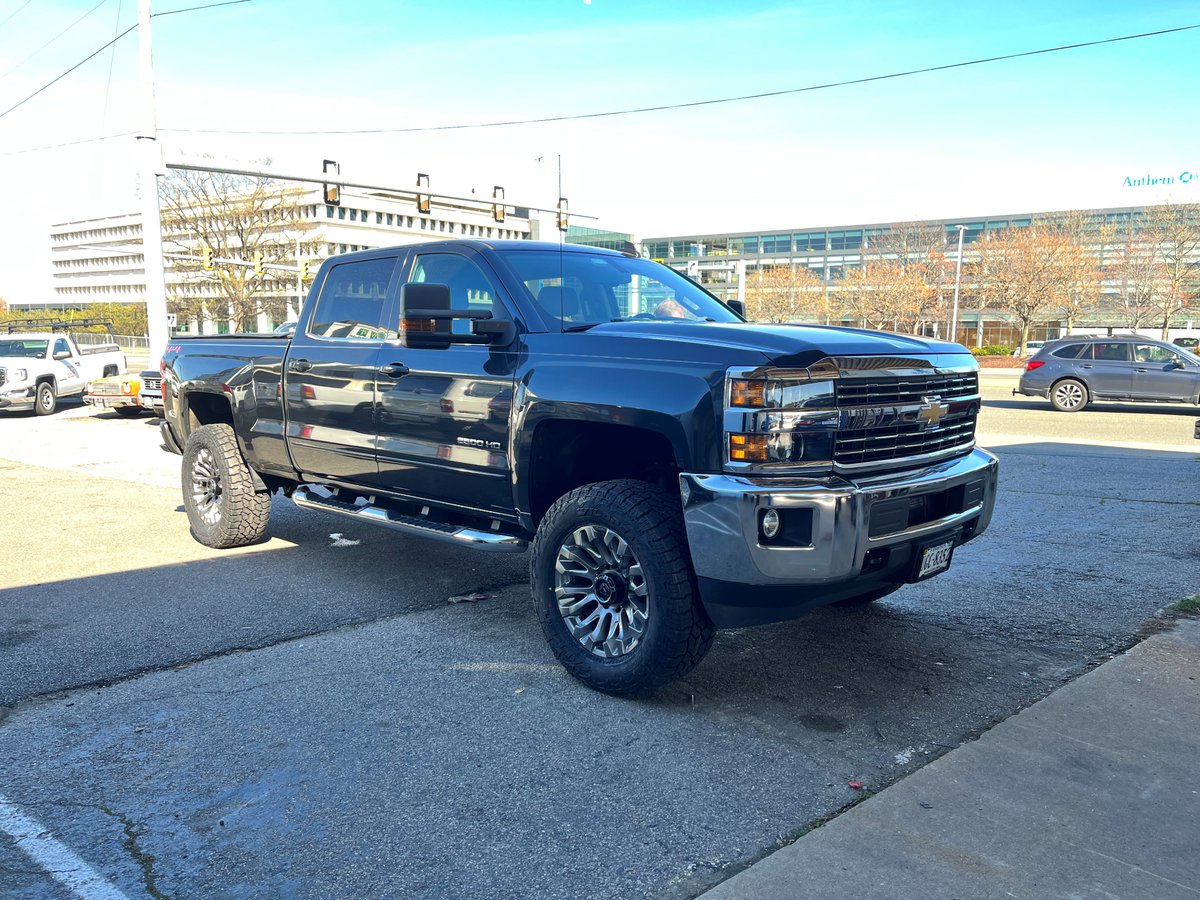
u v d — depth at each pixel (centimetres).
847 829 277
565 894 248
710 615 354
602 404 374
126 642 448
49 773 316
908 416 372
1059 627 465
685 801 296
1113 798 293
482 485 441
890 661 421
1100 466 1034
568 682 400
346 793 303
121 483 952
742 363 339
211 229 4956
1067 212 5331
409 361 473
